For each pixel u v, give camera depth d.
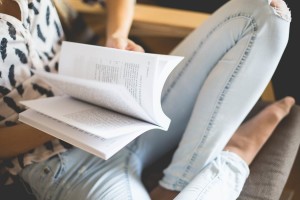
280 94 1.30
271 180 0.70
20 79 0.73
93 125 0.55
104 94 0.58
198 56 0.76
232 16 0.69
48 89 0.78
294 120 0.86
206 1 1.47
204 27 0.77
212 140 0.70
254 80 0.66
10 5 0.76
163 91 0.80
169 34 1.13
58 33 0.86
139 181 0.73
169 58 0.55
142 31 1.13
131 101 0.55
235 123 0.69
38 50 0.79
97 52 0.65
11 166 0.74
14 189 0.79
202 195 0.62
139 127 0.56
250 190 0.69
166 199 0.72
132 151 0.80
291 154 0.77
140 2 1.64
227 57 0.69
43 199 0.74
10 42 0.70
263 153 0.79
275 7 0.64
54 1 0.87
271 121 0.82
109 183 0.69
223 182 0.65
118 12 0.95
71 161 0.75
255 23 0.64
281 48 0.64
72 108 0.64
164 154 0.89
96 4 1.16
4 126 0.72
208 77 0.72
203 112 0.71
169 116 0.81
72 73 0.70
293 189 1.19
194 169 0.71
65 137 0.57
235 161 0.70
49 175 0.73
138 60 0.56
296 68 1.22
